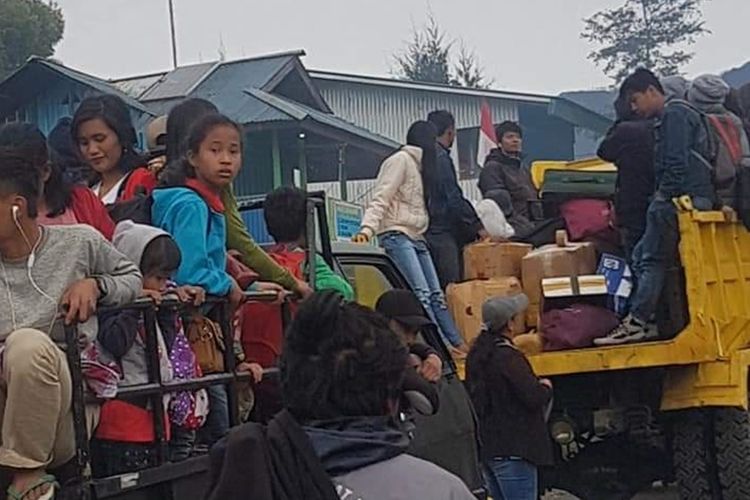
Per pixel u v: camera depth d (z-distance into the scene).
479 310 8.76
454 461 6.42
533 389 7.21
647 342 8.35
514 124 10.61
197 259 4.89
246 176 21.80
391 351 2.91
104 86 21.73
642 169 8.53
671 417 8.66
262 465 2.78
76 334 3.96
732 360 8.20
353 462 2.80
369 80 28.42
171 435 4.56
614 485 8.96
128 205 5.13
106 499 3.99
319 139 22.17
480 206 9.53
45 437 3.82
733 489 8.38
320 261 5.98
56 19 35.91
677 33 47.03
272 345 5.39
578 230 9.23
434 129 9.12
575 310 8.52
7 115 22.70
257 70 24.09
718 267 8.33
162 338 4.50
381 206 8.83
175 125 5.51
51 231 4.17
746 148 8.55
